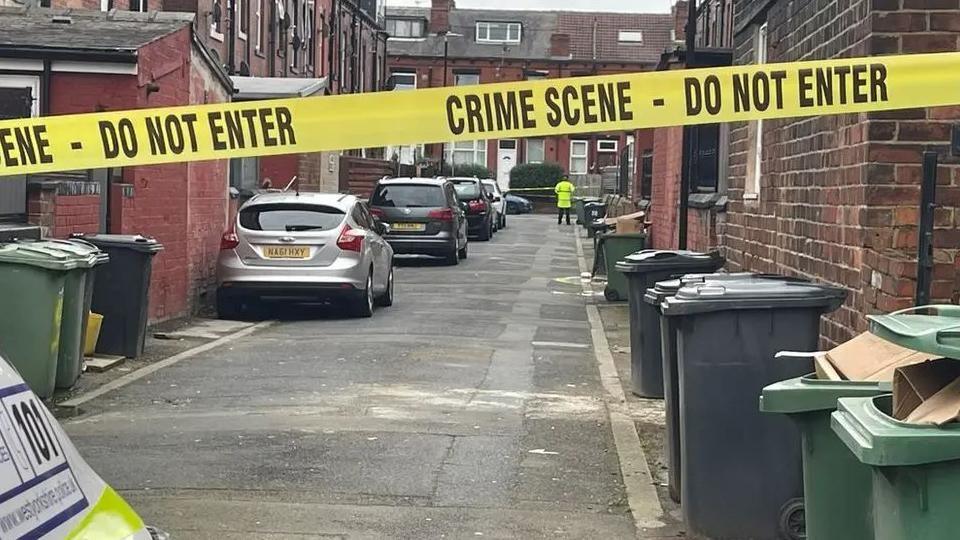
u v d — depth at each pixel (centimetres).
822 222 856
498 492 667
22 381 310
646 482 691
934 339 337
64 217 1105
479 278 2133
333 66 4128
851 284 779
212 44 2583
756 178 1161
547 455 754
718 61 1788
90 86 1326
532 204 5884
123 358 1088
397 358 1145
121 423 831
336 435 795
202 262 1532
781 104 659
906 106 650
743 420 552
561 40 6594
